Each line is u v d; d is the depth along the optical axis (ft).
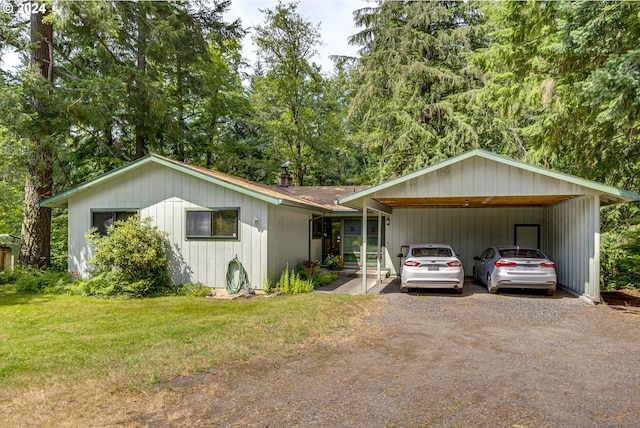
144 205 41.11
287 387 15.33
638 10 25.96
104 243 37.88
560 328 24.35
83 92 45.42
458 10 74.02
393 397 14.35
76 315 29.30
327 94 91.91
